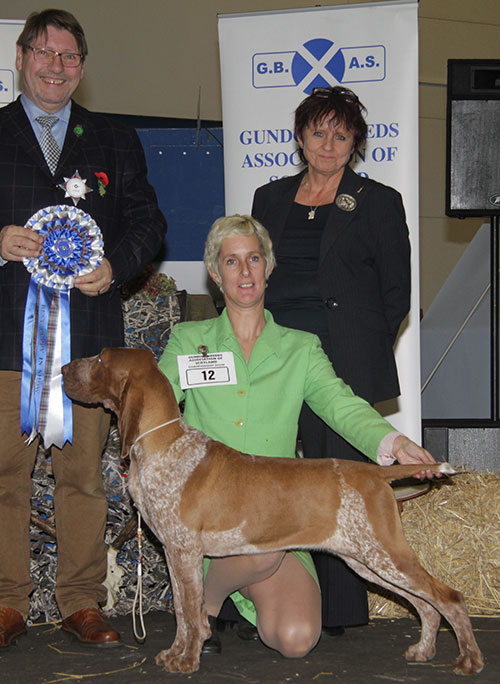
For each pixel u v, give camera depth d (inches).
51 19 140.1
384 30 198.2
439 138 403.9
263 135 203.0
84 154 144.5
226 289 132.2
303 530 116.3
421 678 115.8
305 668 121.8
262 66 202.4
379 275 152.5
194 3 364.2
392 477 117.3
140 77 360.2
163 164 315.6
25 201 140.5
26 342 138.0
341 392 132.7
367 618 143.6
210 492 116.3
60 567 142.7
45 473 163.2
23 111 144.3
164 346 178.5
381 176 199.3
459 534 165.3
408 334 200.2
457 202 214.7
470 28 403.5
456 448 208.2
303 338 137.4
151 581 164.2
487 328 262.8
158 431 119.6
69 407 138.6
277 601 128.5
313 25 200.4
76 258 139.1
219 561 127.3
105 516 144.9
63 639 140.5
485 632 145.7
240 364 133.4
